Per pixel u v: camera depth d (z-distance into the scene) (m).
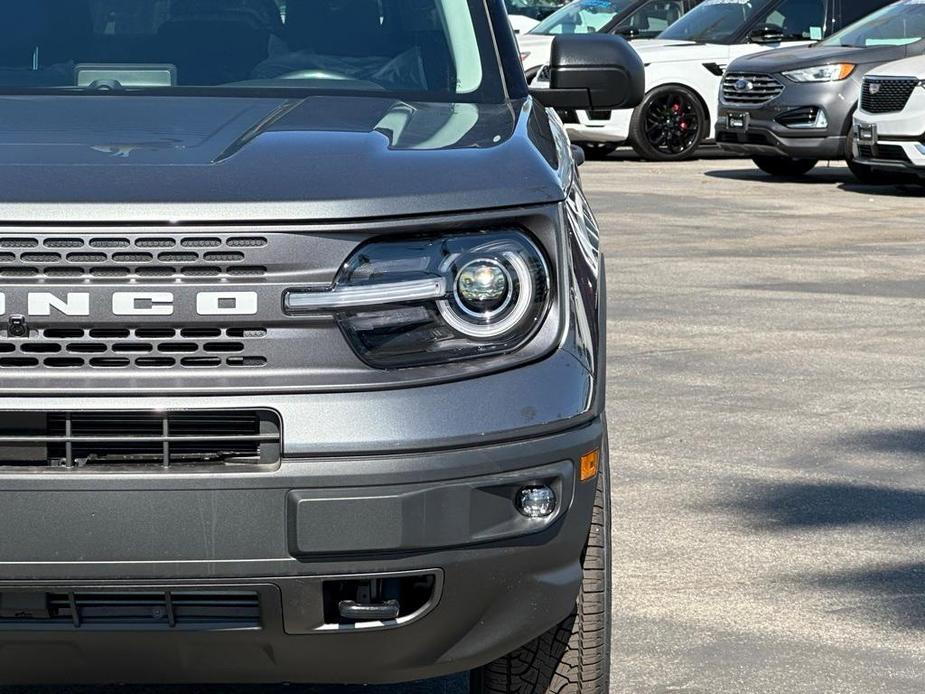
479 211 2.98
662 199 14.47
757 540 5.13
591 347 3.12
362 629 2.92
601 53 4.63
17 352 2.83
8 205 2.83
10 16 4.28
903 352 8.08
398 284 2.91
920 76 14.30
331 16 4.28
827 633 4.37
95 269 2.84
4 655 2.93
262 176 2.96
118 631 2.88
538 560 3.02
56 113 3.53
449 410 2.91
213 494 2.82
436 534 2.90
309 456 2.85
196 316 2.84
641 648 4.25
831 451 6.19
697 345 8.17
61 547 2.81
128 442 2.84
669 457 6.07
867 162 14.79
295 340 2.87
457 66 4.14
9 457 2.83
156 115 3.52
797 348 8.12
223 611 2.91
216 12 4.28
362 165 3.04
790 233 12.37
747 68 16.17
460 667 3.07
